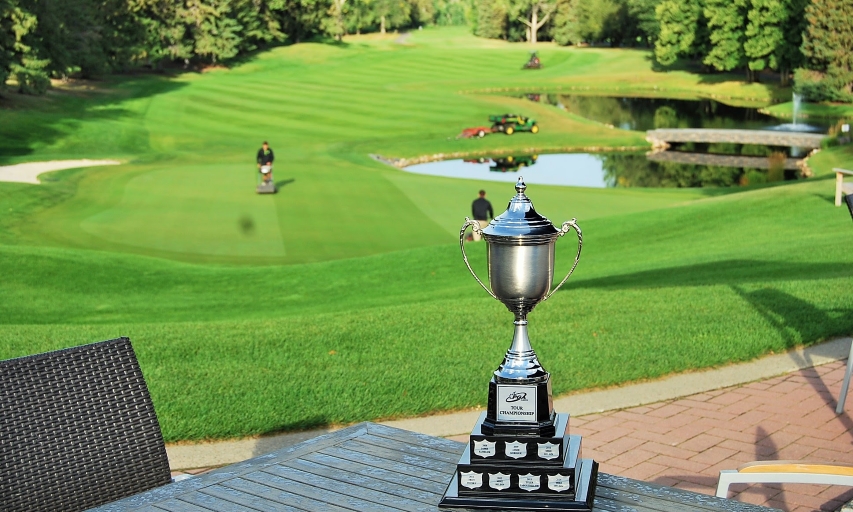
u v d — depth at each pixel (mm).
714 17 80375
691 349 7660
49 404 3322
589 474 2799
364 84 75438
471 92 77625
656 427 6203
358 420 6344
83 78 68688
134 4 73438
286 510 2689
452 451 3135
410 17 157625
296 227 22875
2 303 13695
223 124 52844
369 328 8766
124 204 25844
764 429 6102
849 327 8289
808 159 42875
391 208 25703
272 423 6219
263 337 8523
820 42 66688
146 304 14055
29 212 24266
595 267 15500
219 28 83938
